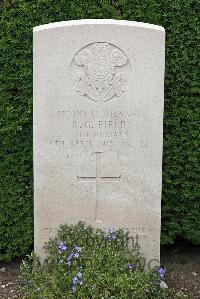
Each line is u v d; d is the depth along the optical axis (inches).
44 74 169.2
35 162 175.2
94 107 172.2
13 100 197.0
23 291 190.5
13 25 192.1
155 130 174.7
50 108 171.5
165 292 174.9
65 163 175.5
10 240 206.5
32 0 192.2
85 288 159.6
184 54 196.9
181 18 194.9
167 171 206.1
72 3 193.6
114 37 167.9
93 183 177.5
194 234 212.1
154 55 169.6
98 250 170.9
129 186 178.1
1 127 197.5
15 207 203.0
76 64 169.3
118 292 159.5
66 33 166.7
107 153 175.6
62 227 177.8
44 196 177.6
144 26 167.8
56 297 159.9
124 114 173.3
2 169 199.9
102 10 195.2
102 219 180.1
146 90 171.9
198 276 204.4
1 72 194.5
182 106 201.6
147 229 181.5
